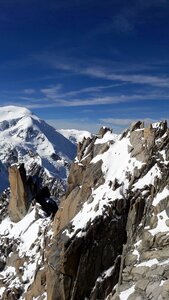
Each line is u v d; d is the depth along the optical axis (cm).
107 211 6694
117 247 6556
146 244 5941
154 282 5350
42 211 10612
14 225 11119
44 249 8231
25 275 8725
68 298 6450
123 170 7256
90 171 7775
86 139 8781
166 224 5938
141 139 7456
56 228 7750
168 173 6506
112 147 7962
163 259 5594
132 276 5738
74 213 7481
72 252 6444
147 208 6500
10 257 9800
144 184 6800
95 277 6425
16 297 8394
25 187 11369
